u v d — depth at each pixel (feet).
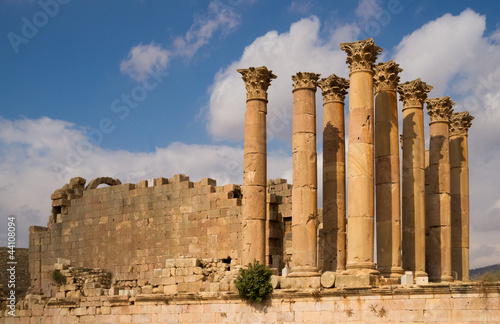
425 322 104.94
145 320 141.69
